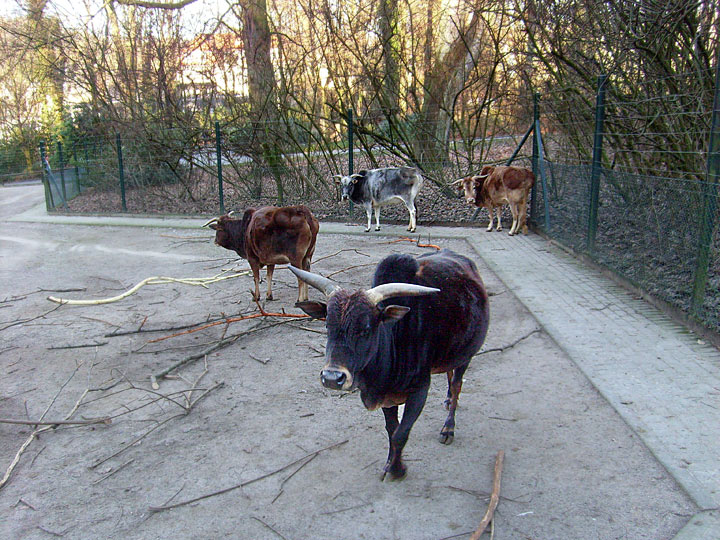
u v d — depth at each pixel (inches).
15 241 546.6
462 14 585.3
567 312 271.1
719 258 257.4
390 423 146.1
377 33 573.9
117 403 200.7
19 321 291.4
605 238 339.9
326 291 132.9
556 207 431.5
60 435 180.7
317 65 624.4
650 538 124.6
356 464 157.3
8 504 147.3
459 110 623.8
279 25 645.3
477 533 126.0
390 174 495.5
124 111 739.4
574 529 128.4
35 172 1236.5
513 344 236.1
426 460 157.8
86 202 775.7
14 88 1175.6
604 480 145.3
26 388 215.6
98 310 308.8
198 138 681.0
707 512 129.9
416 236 485.7
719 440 158.6
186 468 159.3
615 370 206.1
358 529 131.9
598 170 346.6
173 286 355.9
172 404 198.2
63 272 405.1
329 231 516.1
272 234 283.1
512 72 606.2
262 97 639.8
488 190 480.1
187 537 131.9
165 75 687.7
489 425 175.2
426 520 133.9
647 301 283.3
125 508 143.4
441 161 598.2
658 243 278.5
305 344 248.8
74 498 148.3
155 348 251.0
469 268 164.1
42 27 757.9
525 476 148.5
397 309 125.0
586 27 373.7
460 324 146.9
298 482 150.4
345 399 197.0
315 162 666.2
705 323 233.6
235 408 193.5
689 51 307.3
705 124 302.8
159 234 555.5
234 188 698.2
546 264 368.8
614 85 374.9
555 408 183.8
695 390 188.4
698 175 328.5
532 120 542.9
